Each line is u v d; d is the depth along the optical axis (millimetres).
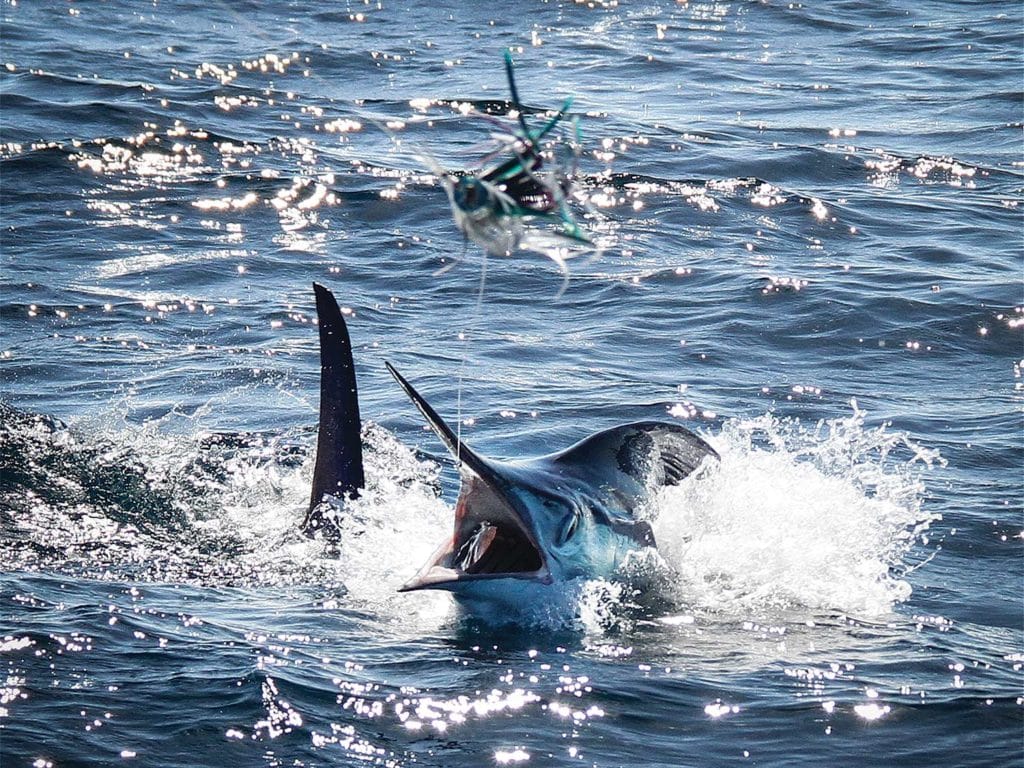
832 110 50812
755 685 16203
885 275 34656
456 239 37406
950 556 20625
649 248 36812
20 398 26438
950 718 15453
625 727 15078
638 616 18297
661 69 57125
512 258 36000
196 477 22938
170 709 15008
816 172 43625
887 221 39250
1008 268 35281
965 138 47344
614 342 30578
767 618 18344
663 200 40500
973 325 31562
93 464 23094
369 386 27641
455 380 28094
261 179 41688
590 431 25688
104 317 31281
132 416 25672
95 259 35125
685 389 27938
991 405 27281
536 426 25828
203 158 43750
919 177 43375
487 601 17812
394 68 56594
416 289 33875
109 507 21594
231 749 14273
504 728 14977
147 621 17453
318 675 16062
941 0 69875
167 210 39000
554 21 65562
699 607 18641
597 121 48469
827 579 19656
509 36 62656
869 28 64438
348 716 15109
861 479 23375
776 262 35812
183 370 28250
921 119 49625
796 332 31250
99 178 41281
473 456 17281
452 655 16859
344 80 54469
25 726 14438
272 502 22156
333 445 20922
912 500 22531
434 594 18906
